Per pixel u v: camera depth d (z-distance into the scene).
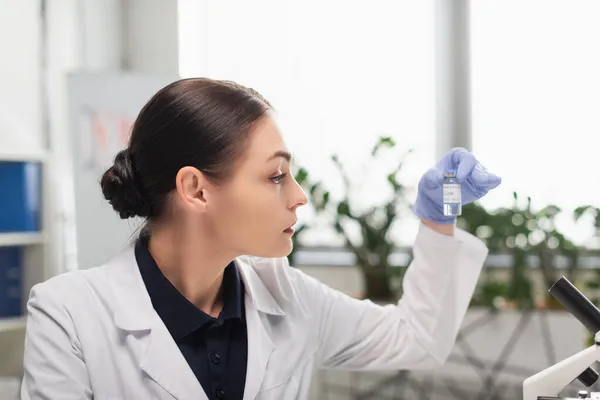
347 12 3.78
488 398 3.31
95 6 3.63
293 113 3.86
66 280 1.18
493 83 3.59
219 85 1.13
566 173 3.41
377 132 3.75
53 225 2.99
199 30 3.93
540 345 3.15
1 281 2.87
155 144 1.11
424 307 1.31
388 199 3.40
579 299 1.12
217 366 1.15
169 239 1.16
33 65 3.23
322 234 3.93
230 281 1.21
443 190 1.22
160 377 1.10
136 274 1.17
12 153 2.85
